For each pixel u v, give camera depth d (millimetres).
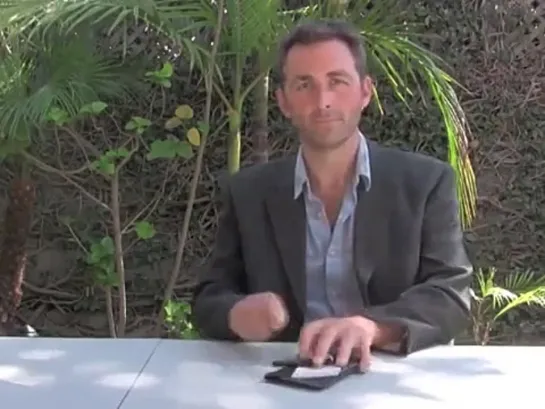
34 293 3672
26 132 2656
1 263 3154
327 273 1656
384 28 2656
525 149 3539
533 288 3215
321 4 2666
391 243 1627
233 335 1491
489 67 3484
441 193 1661
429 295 1527
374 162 1668
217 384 1241
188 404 1157
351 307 1647
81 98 2703
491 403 1158
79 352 1426
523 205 3572
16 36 2584
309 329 1374
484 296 3049
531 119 3520
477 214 3578
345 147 1637
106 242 2988
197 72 3420
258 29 2510
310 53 1604
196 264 3615
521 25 3465
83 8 2398
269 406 1144
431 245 1631
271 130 3459
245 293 1721
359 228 1632
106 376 1289
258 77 2684
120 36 3104
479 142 3529
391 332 1403
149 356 1396
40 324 3686
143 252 3607
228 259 1725
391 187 1644
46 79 2791
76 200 3576
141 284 3623
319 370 1277
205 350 1429
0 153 2777
